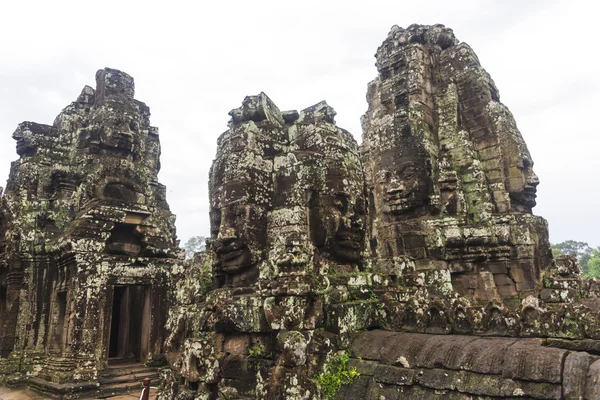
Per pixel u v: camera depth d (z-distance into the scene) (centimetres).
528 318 470
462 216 1295
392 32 1596
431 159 1359
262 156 703
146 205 1515
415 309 562
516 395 370
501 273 1246
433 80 1534
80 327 1219
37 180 1525
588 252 7044
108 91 1596
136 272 1367
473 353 425
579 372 353
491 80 1537
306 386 473
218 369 570
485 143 1420
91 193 1424
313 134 706
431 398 418
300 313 518
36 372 1265
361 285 639
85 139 1555
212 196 741
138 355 1438
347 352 530
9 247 1424
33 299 1383
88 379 1159
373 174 1452
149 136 2045
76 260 1269
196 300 720
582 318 430
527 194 1359
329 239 652
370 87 1639
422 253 1264
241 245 646
